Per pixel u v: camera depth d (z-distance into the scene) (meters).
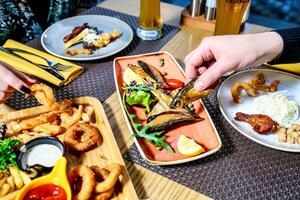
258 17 1.50
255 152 0.54
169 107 0.58
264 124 0.55
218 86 0.67
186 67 0.62
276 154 0.53
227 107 0.61
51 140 0.51
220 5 0.72
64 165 0.45
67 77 0.68
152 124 0.55
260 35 0.59
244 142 0.55
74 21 0.88
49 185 0.44
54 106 0.57
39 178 0.43
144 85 0.63
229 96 0.63
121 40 0.82
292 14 1.52
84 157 0.52
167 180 0.49
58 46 0.79
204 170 0.50
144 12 0.82
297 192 0.48
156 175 0.50
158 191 0.47
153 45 0.83
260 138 0.55
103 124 0.57
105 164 0.50
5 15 0.94
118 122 0.60
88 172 0.45
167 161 0.50
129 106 0.61
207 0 0.87
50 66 0.71
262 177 0.50
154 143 0.54
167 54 0.74
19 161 0.48
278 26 1.43
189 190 0.47
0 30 0.94
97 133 0.54
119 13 0.96
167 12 0.98
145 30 0.84
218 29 0.76
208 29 0.90
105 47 0.79
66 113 0.58
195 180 0.49
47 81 0.67
